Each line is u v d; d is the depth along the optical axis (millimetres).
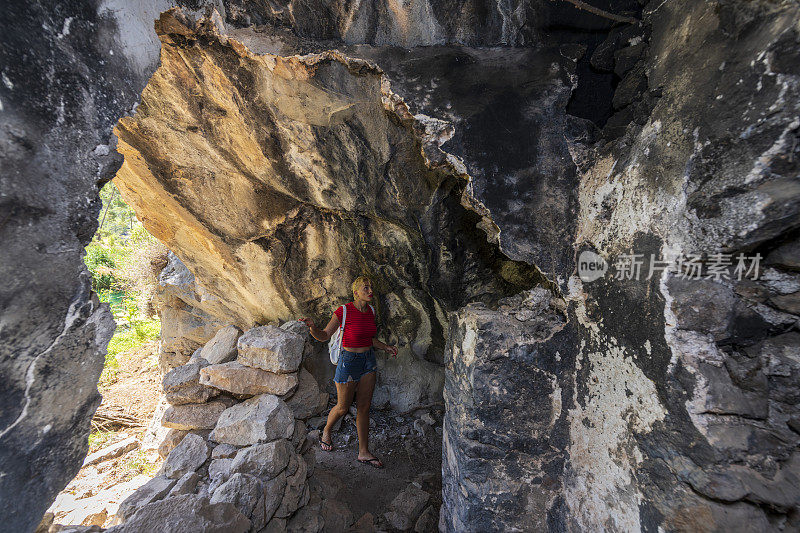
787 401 1052
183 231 2756
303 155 2045
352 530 2195
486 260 2109
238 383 2504
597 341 1459
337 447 3021
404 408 3484
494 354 1628
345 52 1555
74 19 971
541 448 1647
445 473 2088
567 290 1587
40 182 907
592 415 1477
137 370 4566
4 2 831
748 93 958
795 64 862
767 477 1000
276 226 2607
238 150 2076
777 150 907
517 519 1649
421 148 1676
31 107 883
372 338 2770
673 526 1083
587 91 1697
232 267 2910
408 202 2090
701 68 1101
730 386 1053
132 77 1124
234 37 1525
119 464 2793
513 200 1591
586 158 1581
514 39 1623
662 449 1138
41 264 913
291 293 3092
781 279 1027
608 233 1419
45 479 941
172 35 1469
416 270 2695
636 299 1247
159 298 3670
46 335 929
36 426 920
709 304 1062
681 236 1103
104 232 6734
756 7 940
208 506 1570
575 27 1612
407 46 1598
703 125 1071
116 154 1091
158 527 1432
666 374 1116
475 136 1562
